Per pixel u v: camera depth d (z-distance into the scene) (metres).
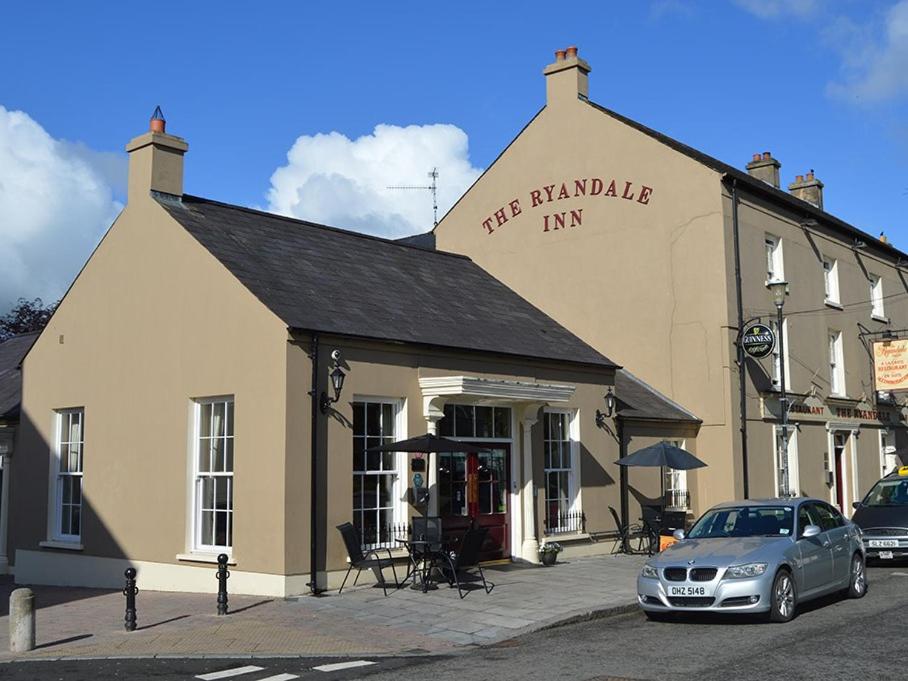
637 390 22.09
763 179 27.17
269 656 10.07
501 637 10.98
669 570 11.55
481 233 26.14
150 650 10.35
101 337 16.91
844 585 13.09
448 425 15.96
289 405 13.48
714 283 21.86
